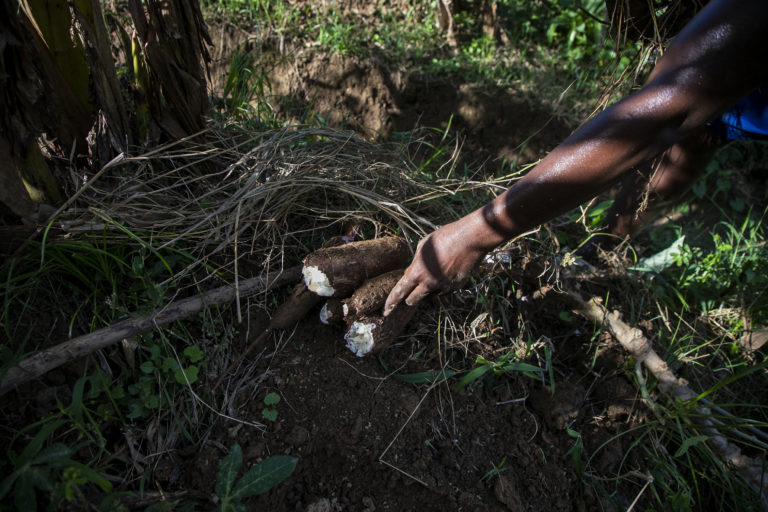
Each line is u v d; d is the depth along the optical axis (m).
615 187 2.86
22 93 1.38
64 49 1.52
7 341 1.42
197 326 1.64
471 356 1.83
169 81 1.75
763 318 2.20
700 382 2.07
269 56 3.00
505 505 1.60
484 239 1.37
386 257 1.63
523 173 2.77
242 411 1.58
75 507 1.23
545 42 3.35
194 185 1.86
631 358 1.90
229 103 2.34
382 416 1.63
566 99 2.99
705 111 1.09
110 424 1.44
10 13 1.30
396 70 3.04
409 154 2.70
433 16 3.25
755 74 1.03
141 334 1.53
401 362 1.76
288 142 2.04
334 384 1.65
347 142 2.10
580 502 1.71
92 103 1.62
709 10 1.07
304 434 1.55
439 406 1.72
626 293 2.15
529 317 1.97
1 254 1.46
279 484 1.50
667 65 1.11
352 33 3.10
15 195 1.44
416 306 1.62
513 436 1.75
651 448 1.87
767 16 0.97
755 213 3.00
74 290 1.56
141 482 1.36
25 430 1.27
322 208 1.93
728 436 1.91
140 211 1.64
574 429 1.83
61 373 1.44
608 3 1.80
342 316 1.61
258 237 1.80
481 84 3.00
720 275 2.37
